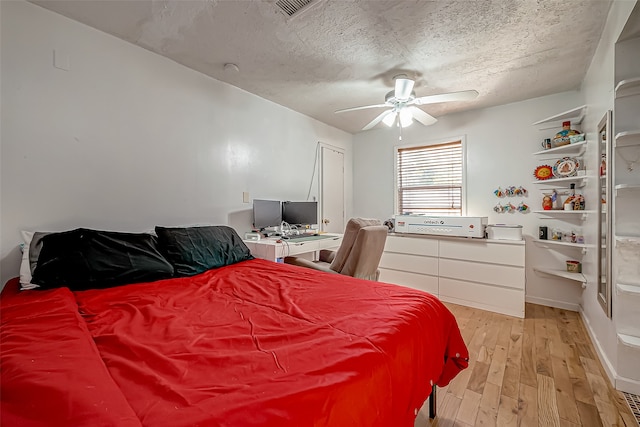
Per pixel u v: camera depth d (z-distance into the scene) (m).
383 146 4.38
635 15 1.49
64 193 1.88
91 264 1.57
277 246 2.65
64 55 1.88
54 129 1.84
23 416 0.54
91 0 1.73
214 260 2.10
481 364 1.95
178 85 2.47
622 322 1.65
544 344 2.24
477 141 3.57
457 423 1.41
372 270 2.32
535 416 1.45
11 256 1.68
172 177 2.44
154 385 0.67
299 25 1.96
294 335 0.97
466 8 1.78
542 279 3.18
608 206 1.84
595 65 2.26
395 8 1.79
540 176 3.08
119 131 2.13
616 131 1.71
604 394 1.62
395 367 0.90
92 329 1.02
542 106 3.15
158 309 1.23
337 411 0.66
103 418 0.53
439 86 2.90
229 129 2.88
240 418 0.56
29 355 0.77
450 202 3.80
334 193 4.27
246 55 2.35
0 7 1.65
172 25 1.98
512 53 2.29
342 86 2.92
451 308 3.12
